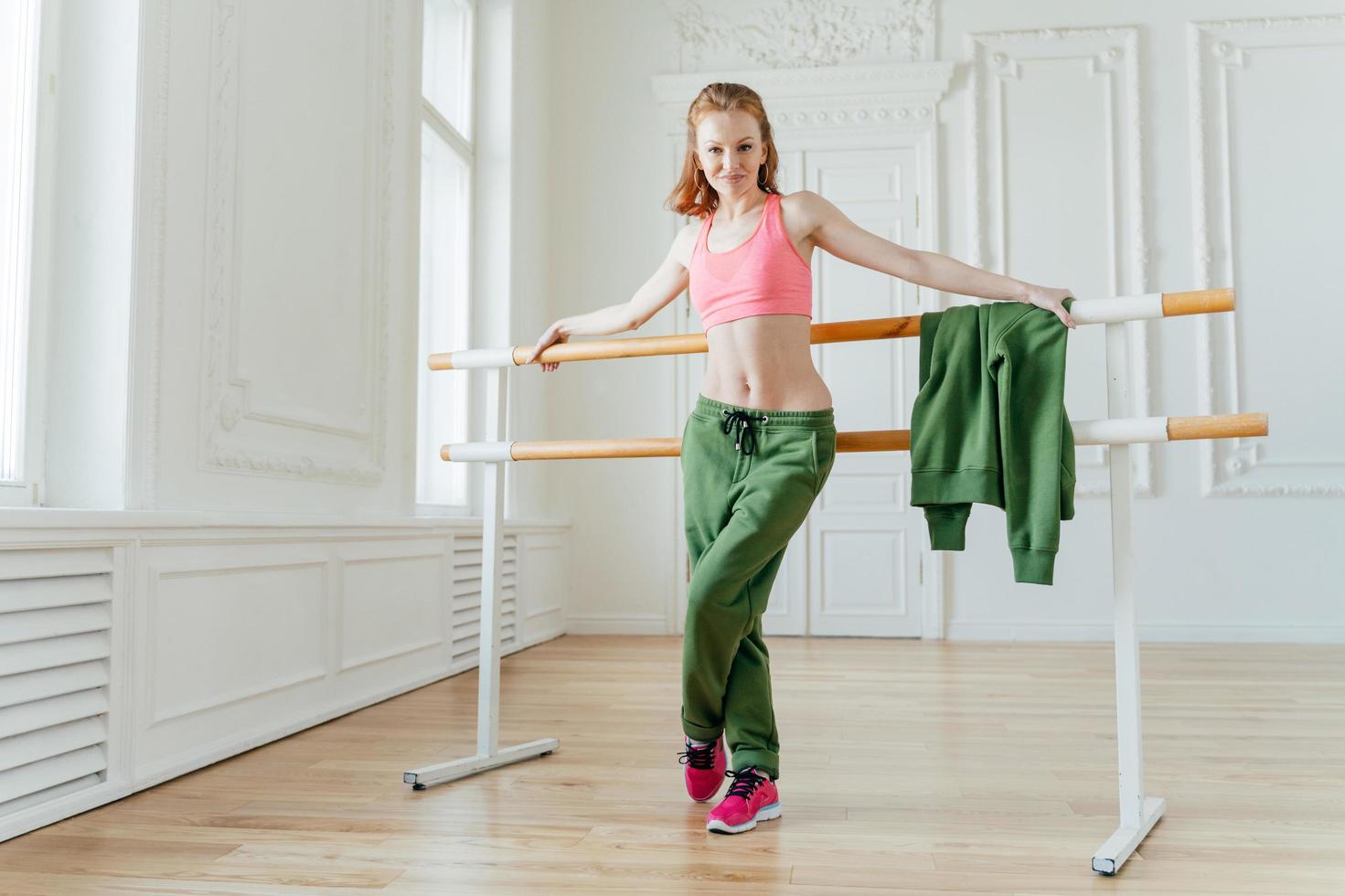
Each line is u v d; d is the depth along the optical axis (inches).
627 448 82.5
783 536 69.7
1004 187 195.8
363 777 84.7
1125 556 68.7
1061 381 67.2
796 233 70.5
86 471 84.0
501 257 181.3
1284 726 106.9
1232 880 60.1
